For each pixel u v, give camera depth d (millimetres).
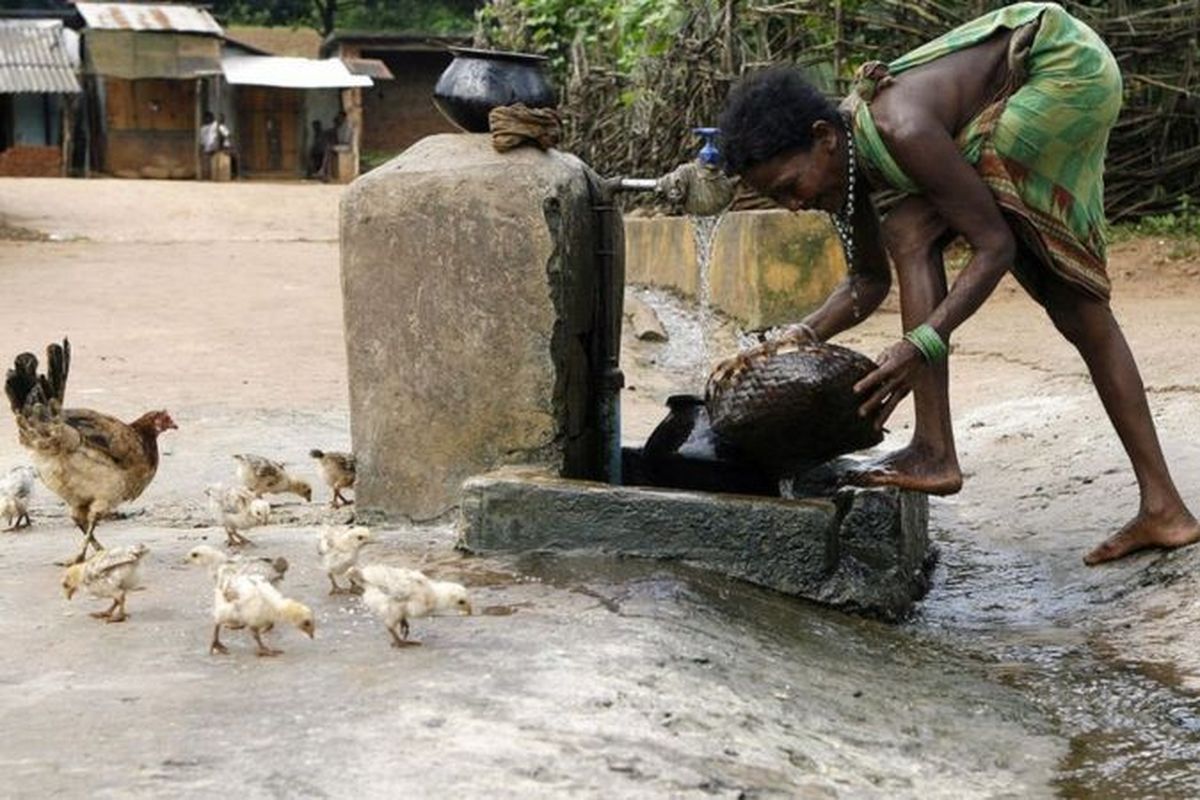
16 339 16281
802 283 16391
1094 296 7953
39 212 31016
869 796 5062
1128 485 9414
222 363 15102
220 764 4801
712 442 8250
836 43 18672
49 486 7715
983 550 9055
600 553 7387
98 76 49312
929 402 7449
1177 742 5910
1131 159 19578
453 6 62312
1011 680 6684
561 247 7992
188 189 36156
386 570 6070
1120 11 19359
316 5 62812
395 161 8359
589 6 25219
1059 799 5297
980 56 7609
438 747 4945
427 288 8133
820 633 6871
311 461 10734
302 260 24672
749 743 5301
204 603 6738
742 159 7652
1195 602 7418
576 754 4973
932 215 7547
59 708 5328
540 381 8016
